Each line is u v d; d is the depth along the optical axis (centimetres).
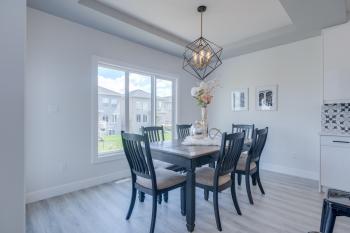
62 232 193
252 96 433
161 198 259
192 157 194
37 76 261
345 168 277
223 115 485
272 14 292
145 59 391
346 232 195
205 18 304
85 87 307
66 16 277
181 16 298
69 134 291
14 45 86
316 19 280
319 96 346
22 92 88
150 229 190
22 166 88
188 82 488
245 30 347
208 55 265
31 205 247
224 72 481
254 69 430
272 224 208
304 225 206
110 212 233
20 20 87
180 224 211
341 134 280
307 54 359
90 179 314
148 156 190
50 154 273
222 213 232
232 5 268
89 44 311
